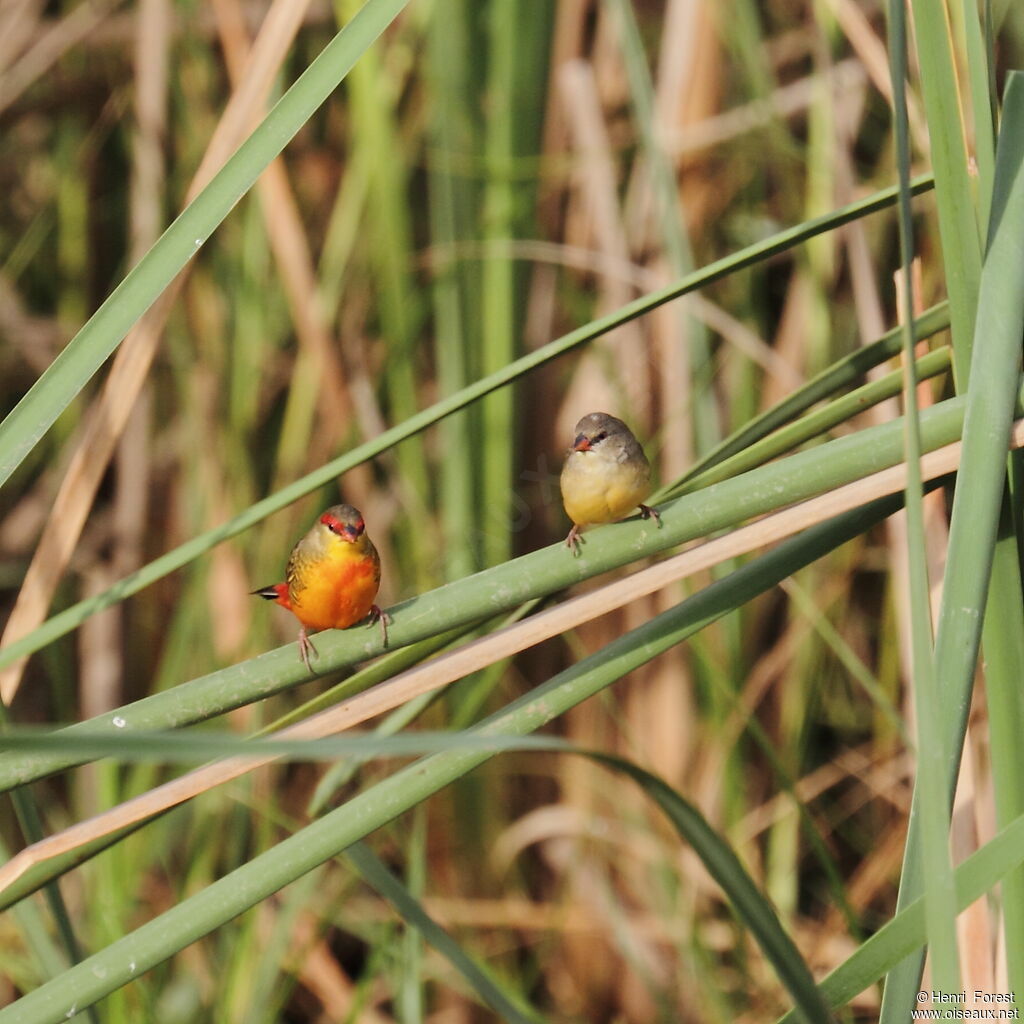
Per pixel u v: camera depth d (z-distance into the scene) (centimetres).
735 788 898
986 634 425
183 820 939
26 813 490
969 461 381
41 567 568
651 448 919
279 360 1027
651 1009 923
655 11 1067
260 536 961
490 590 421
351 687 477
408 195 1031
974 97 423
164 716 416
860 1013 870
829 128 886
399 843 930
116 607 991
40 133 1144
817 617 718
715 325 882
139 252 944
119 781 896
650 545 415
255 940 845
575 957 951
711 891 916
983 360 387
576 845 955
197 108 991
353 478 966
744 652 930
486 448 907
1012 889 420
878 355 486
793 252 1004
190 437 976
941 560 557
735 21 937
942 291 831
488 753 403
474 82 934
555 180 993
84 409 1073
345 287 1011
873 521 424
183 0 987
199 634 944
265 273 977
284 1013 955
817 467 411
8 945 867
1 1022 403
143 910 923
